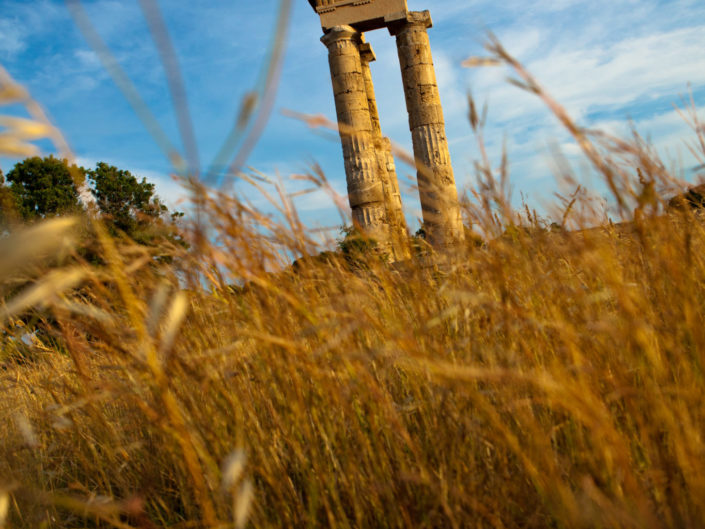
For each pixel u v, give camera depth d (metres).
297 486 1.56
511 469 1.35
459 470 1.25
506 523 1.21
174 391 1.33
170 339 0.82
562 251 1.31
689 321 1.09
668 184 1.36
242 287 1.45
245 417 1.49
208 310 1.53
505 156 1.40
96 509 1.09
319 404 1.47
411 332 1.38
